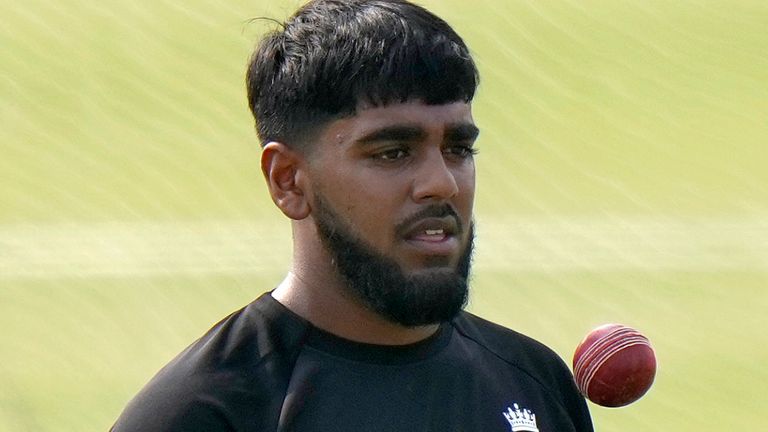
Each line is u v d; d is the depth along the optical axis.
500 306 19.36
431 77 4.05
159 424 4.05
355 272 4.11
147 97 26.42
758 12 29.25
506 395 4.51
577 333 18.59
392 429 4.20
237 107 26.08
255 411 4.11
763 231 22.30
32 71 27.09
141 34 28.27
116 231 22.12
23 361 17.42
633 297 19.86
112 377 17.02
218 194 23.42
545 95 26.42
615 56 27.64
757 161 24.61
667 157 24.86
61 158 24.61
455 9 28.58
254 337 4.29
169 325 18.80
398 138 4.04
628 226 22.53
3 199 23.17
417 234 4.05
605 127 25.66
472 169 4.23
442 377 4.38
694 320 19.08
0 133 25.27
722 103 26.36
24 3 29.33
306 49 4.17
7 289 19.86
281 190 4.28
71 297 19.62
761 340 18.34
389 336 4.30
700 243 21.80
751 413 15.86
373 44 4.07
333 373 4.23
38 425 15.50
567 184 23.88
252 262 20.94
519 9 28.70
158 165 24.38
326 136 4.11
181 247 21.50
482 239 21.78
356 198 4.07
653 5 29.31
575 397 4.80
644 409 15.79
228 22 28.55
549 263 20.89
